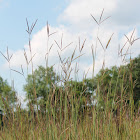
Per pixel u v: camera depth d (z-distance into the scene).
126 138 2.41
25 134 2.62
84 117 2.53
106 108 2.43
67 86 2.46
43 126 2.53
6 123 2.63
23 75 2.54
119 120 2.50
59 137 2.36
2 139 2.56
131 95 2.45
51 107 2.43
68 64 2.49
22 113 2.74
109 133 2.35
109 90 2.47
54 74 2.52
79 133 2.47
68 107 2.50
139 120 2.49
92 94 2.37
